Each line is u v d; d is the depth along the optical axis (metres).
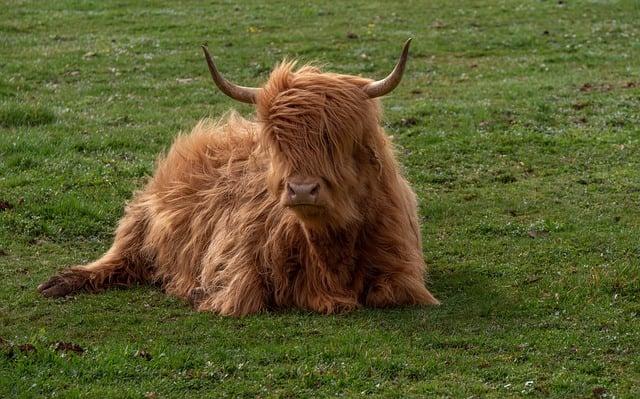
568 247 19.81
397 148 26.36
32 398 12.99
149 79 38.00
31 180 24.52
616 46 42.75
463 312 16.19
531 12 50.78
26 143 27.33
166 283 18.61
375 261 16.53
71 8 53.94
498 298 16.97
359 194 15.93
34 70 39.00
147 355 14.32
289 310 16.38
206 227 17.81
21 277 18.77
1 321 16.33
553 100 32.78
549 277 18.14
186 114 32.50
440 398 12.95
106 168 25.72
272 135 15.24
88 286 18.33
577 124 29.98
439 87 36.03
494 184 24.84
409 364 13.91
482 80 37.19
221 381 13.52
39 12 52.62
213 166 18.69
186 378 13.63
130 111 32.84
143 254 19.11
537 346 14.66
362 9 52.81
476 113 30.95
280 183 15.30
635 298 16.92
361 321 15.64
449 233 21.25
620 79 36.12
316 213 15.14
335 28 47.59
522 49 42.75
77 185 24.38
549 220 21.59
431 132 29.08
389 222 16.50
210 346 14.84
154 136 29.39
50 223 21.66
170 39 45.25
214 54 42.09
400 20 49.44
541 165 26.20
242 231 16.84
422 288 16.75
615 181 24.55
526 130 29.14
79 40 45.44
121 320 16.34
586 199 23.27
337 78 15.55
